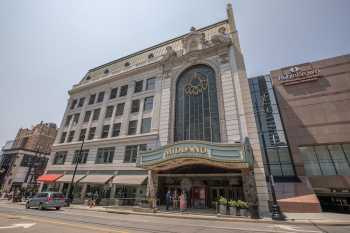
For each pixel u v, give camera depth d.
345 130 24.89
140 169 24.47
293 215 16.03
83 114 35.69
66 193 28.72
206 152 17.28
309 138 26.36
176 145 18.62
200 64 27.44
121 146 27.69
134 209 18.33
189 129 24.22
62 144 34.34
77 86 41.34
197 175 20.58
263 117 30.73
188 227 10.30
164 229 9.46
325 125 26.25
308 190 21.02
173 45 33.91
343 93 26.84
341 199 23.67
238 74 23.61
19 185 47.56
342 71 28.02
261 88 33.53
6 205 22.52
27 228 8.53
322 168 24.72
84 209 19.80
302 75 30.23
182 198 17.41
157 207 20.03
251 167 18.14
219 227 10.48
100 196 25.80
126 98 32.03
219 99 23.45
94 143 30.44
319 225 11.91
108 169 26.94
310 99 28.48
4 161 52.03
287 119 28.75
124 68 36.41
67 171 30.91
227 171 19.75
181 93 27.31
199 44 28.97
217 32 29.36
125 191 24.70
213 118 23.22
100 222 11.09
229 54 25.56
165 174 22.03
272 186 14.95
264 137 29.09
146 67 32.19
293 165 25.34
